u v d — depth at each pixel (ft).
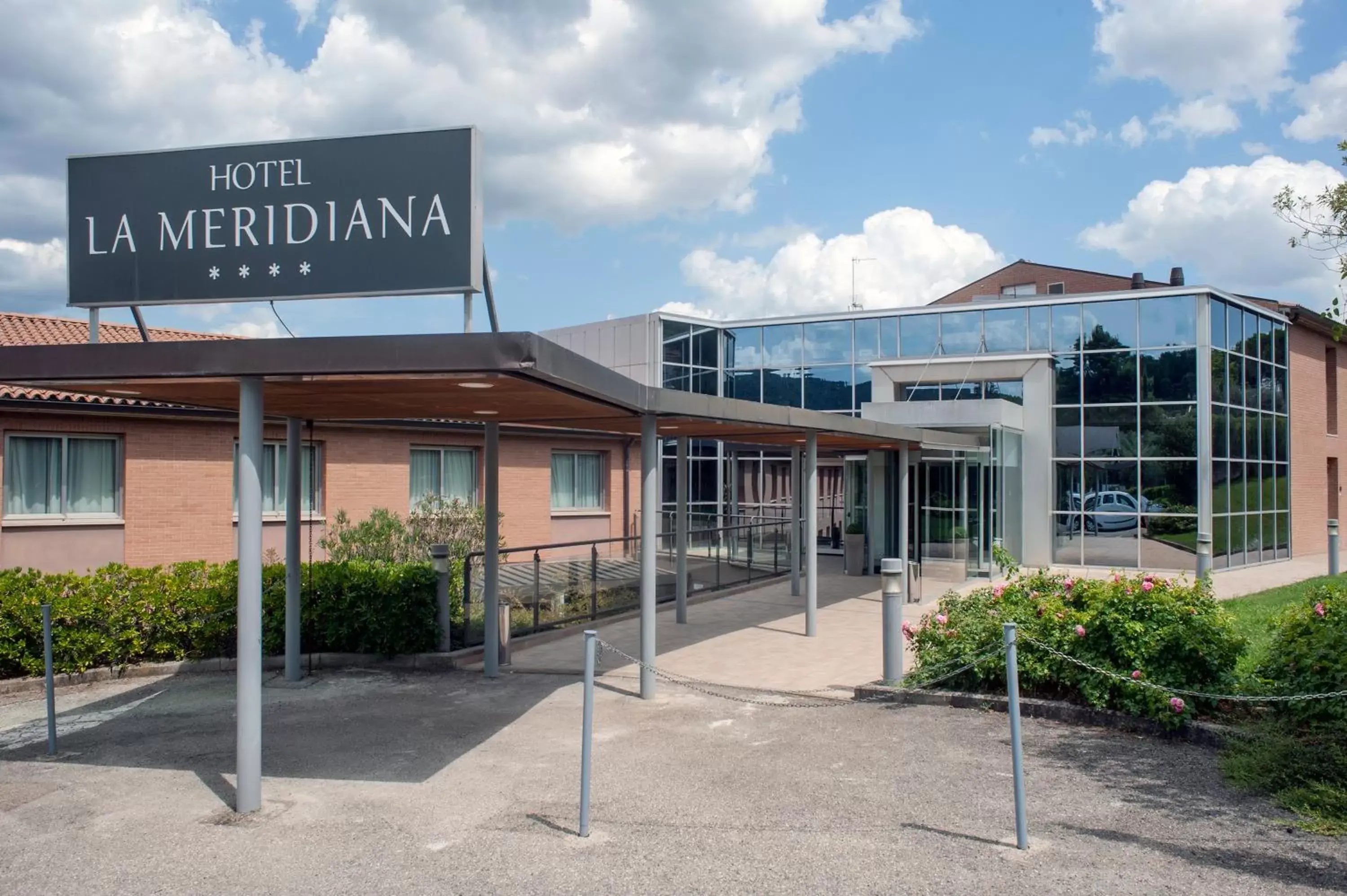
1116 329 72.38
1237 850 17.79
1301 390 85.30
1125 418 71.67
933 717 27.37
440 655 35.63
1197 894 16.02
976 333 78.38
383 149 24.17
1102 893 16.11
